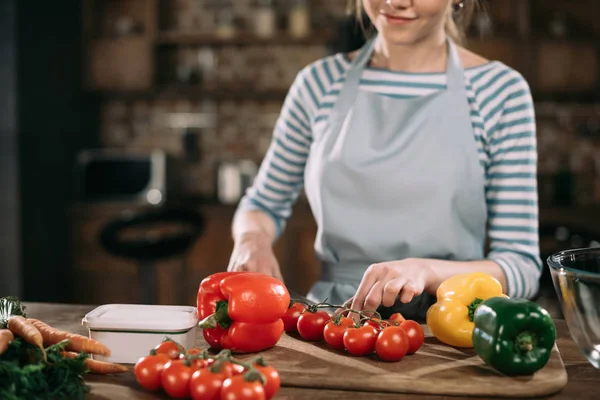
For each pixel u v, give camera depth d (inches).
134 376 42.1
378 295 48.1
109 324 43.8
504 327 39.6
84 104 187.8
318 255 65.0
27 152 158.4
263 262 57.4
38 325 43.8
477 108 59.2
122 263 170.7
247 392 34.8
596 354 39.1
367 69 62.9
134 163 168.1
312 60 188.9
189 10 190.4
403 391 39.8
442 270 51.6
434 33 59.9
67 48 177.3
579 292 38.9
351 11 69.9
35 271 161.0
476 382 39.4
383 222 60.2
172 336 43.7
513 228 57.8
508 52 175.2
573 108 185.5
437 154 59.0
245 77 190.4
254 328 44.1
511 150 58.4
